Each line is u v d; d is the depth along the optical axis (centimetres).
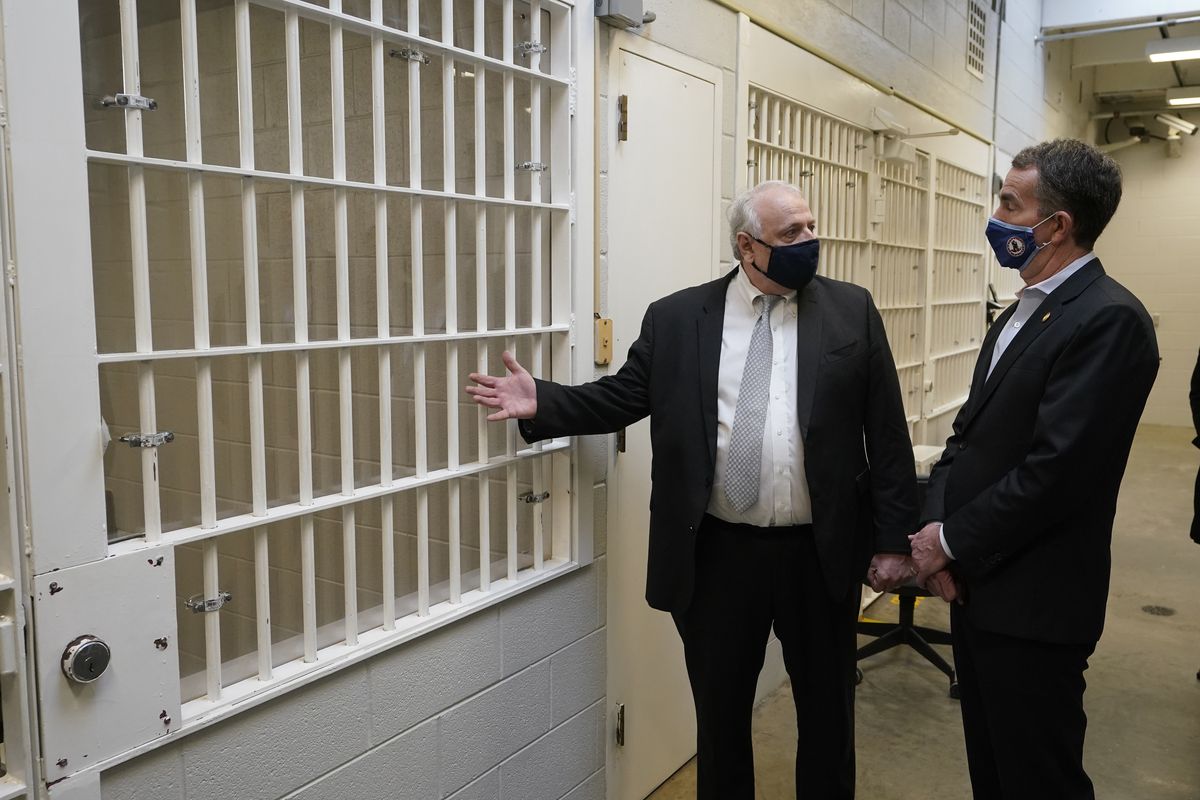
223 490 185
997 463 176
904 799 251
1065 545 165
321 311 203
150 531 123
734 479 187
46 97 107
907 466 194
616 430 196
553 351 199
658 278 234
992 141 558
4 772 111
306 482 146
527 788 201
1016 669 170
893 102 388
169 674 124
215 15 183
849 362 186
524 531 209
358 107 197
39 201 107
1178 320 909
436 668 173
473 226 195
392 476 168
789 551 191
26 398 107
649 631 245
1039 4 641
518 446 194
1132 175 916
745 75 265
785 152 301
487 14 195
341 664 150
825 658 197
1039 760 171
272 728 142
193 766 130
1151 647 362
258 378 136
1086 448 157
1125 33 739
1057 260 175
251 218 134
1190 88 795
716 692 198
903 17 396
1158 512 579
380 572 208
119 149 145
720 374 191
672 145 235
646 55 221
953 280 519
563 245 196
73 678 112
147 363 122
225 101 186
